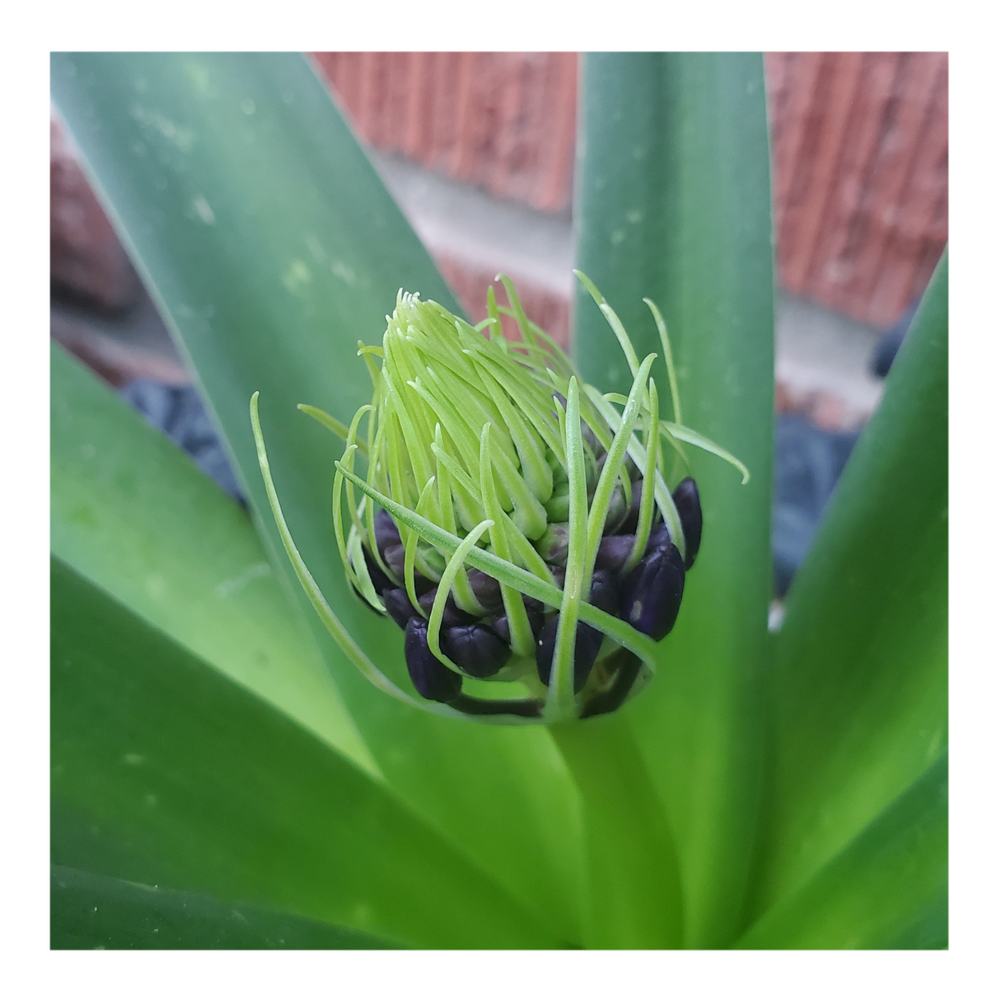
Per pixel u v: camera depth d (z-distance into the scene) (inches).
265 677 6.5
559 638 3.5
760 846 5.6
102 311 10.8
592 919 5.2
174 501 6.7
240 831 4.9
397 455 3.6
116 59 5.9
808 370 10.1
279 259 5.9
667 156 5.9
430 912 5.2
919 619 5.4
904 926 4.3
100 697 4.8
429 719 5.9
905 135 9.1
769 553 5.5
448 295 6.1
